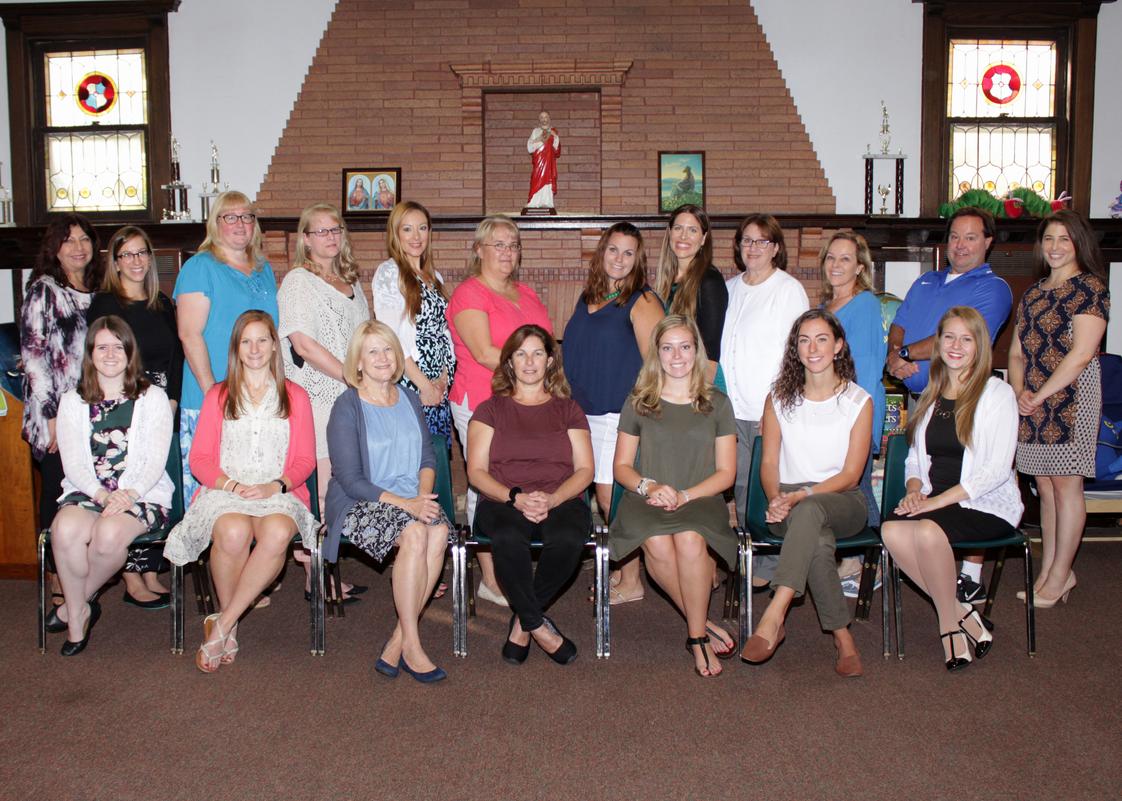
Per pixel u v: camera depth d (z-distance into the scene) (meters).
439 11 6.26
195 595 4.03
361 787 2.46
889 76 6.29
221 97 6.35
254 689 3.07
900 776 2.50
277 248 6.00
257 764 2.58
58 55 6.55
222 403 3.46
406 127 6.31
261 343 3.40
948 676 3.16
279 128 6.34
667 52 6.27
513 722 2.83
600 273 3.75
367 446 3.41
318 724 2.81
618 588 3.98
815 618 3.75
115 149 6.57
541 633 3.23
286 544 3.26
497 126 6.41
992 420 3.37
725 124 6.30
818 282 5.98
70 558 3.31
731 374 3.82
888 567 3.35
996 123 6.45
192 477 3.82
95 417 3.48
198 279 3.63
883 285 6.31
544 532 3.28
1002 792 2.41
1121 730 2.74
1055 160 6.49
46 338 3.65
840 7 6.25
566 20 6.26
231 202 3.67
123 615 3.79
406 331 3.79
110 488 3.48
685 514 3.26
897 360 4.08
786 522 3.38
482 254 3.75
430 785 2.47
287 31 6.31
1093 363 3.71
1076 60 6.34
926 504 3.35
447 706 2.94
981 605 3.88
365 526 3.21
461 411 3.78
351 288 3.86
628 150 6.31
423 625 3.69
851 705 2.93
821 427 3.47
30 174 6.57
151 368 3.74
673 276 3.90
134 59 6.52
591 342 3.72
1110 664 3.24
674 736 2.73
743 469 3.82
